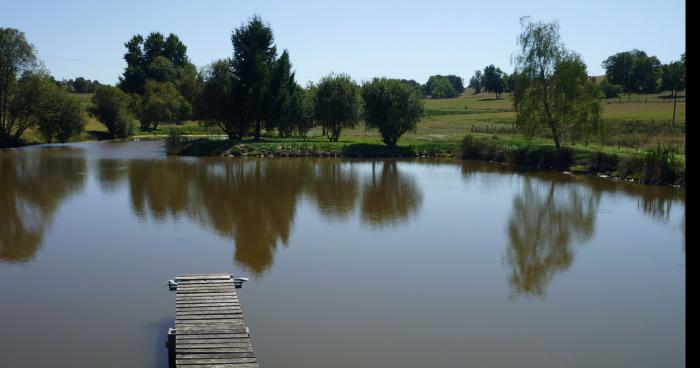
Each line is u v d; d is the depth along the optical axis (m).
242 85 67.75
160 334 15.70
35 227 27.83
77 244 24.80
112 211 31.61
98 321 16.58
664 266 22.42
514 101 56.12
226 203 34.22
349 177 46.19
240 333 13.46
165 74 124.00
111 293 18.83
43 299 18.28
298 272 21.17
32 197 35.53
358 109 71.00
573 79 52.41
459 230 27.98
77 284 19.72
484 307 17.98
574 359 14.62
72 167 50.28
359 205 34.03
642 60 134.25
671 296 19.12
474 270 21.72
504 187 41.38
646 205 34.47
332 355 14.59
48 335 15.62
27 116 69.44
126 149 68.88
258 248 24.34
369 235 26.78
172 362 13.41
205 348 12.69
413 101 64.75
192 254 23.38
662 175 42.38
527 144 60.56
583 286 20.09
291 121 74.31
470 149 61.44
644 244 25.70
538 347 15.24
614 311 17.80
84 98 131.50
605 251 24.55
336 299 18.45
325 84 72.19
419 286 19.80
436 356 14.62
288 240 25.72
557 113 53.19
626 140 60.44
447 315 17.28
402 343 15.35
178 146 63.56
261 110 68.12
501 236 26.88
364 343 15.30
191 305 15.03
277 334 15.80
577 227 28.84
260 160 58.69
